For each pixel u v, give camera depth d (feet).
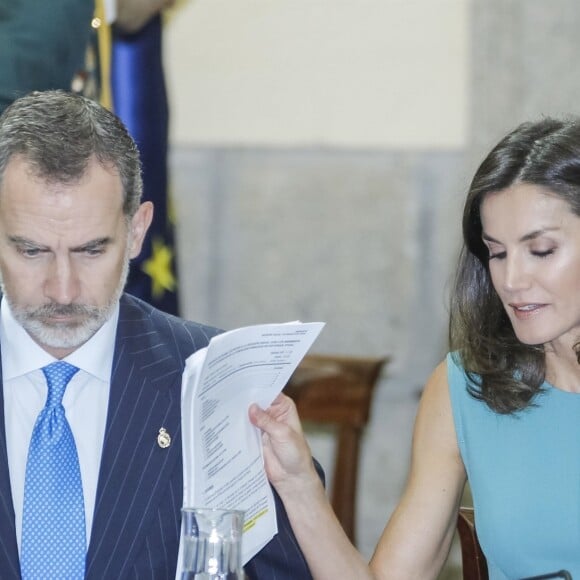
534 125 22.65
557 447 23.90
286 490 21.43
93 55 30.12
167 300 32.12
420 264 41.91
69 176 20.17
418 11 41.29
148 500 20.99
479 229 23.68
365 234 42.22
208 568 17.83
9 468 20.94
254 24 42.16
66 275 20.27
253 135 42.57
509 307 22.36
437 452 24.80
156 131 31.86
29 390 21.43
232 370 19.97
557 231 21.76
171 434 21.52
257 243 42.78
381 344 42.32
